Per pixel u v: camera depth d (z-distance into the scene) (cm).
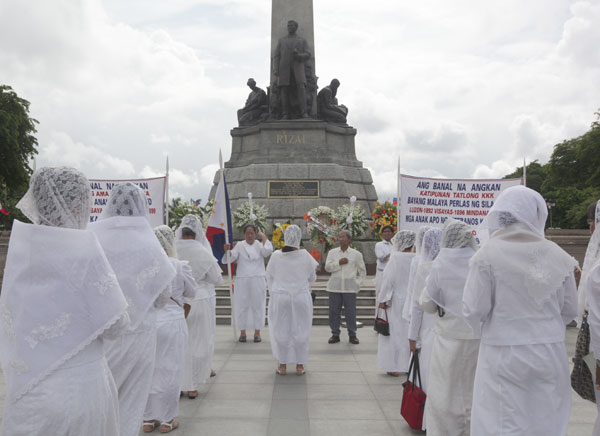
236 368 823
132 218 407
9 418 271
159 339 540
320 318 1243
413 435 535
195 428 557
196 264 679
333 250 1043
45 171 297
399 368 759
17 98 3516
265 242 1071
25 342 274
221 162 1058
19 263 281
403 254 758
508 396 347
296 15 1981
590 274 366
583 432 540
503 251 358
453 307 438
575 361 405
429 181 966
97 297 286
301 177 1848
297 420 582
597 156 4194
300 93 1925
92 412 281
